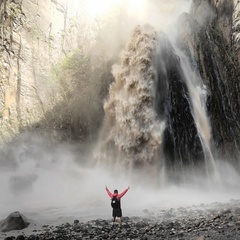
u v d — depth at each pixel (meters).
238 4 38.16
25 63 30.58
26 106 28.86
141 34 28.84
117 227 12.20
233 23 38.34
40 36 32.69
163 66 29.03
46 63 31.89
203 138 29.00
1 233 11.88
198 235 10.40
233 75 36.06
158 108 27.23
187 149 27.41
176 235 10.55
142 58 27.92
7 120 27.62
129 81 27.91
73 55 34.03
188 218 13.63
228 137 31.78
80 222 13.74
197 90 31.08
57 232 11.58
